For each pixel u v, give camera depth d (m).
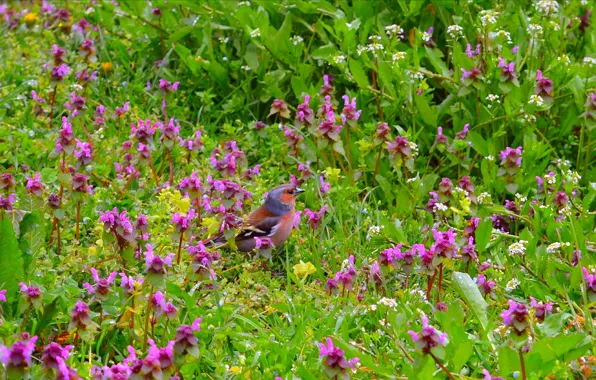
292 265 10.86
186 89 14.92
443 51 14.50
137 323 8.73
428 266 9.35
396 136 12.41
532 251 10.48
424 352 7.52
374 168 12.59
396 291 10.01
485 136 13.27
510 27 13.96
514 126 12.94
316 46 14.69
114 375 7.39
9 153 12.17
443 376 8.12
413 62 13.73
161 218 10.41
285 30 14.03
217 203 11.27
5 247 8.73
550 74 13.10
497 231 11.05
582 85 12.75
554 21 13.92
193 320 9.09
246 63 14.51
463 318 8.91
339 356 7.56
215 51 15.07
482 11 13.27
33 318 8.78
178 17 15.38
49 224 10.60
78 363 8.17
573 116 12.91
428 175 12.07
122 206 11.41
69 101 13.99
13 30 17.14
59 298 8.75
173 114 14.19
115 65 15.38
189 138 12.67
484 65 13.08
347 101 12.37
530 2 14.80
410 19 14.45
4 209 9.62
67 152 10.81
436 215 11.44
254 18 14.22
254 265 10.52
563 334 8.55
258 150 13.30
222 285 9.73
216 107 14.38
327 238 11.30
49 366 7.38
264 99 14.13
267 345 8.71
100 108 13.30
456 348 8.27
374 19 14.19
